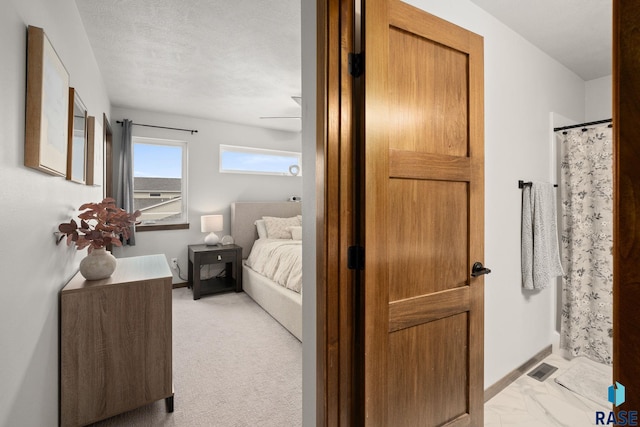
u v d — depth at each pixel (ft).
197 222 15.06
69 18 5.84
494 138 6.73
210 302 12.74
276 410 6.15
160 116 14.06
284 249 12.16
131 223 6.22
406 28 4.38
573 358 8.34
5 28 3.17
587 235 8.43
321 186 4.00
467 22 6.04
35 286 3.99
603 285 8.20
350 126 4.10
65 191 5.49
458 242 5.10
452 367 5.06
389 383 4.34
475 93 5.24
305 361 4.50
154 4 6.54
